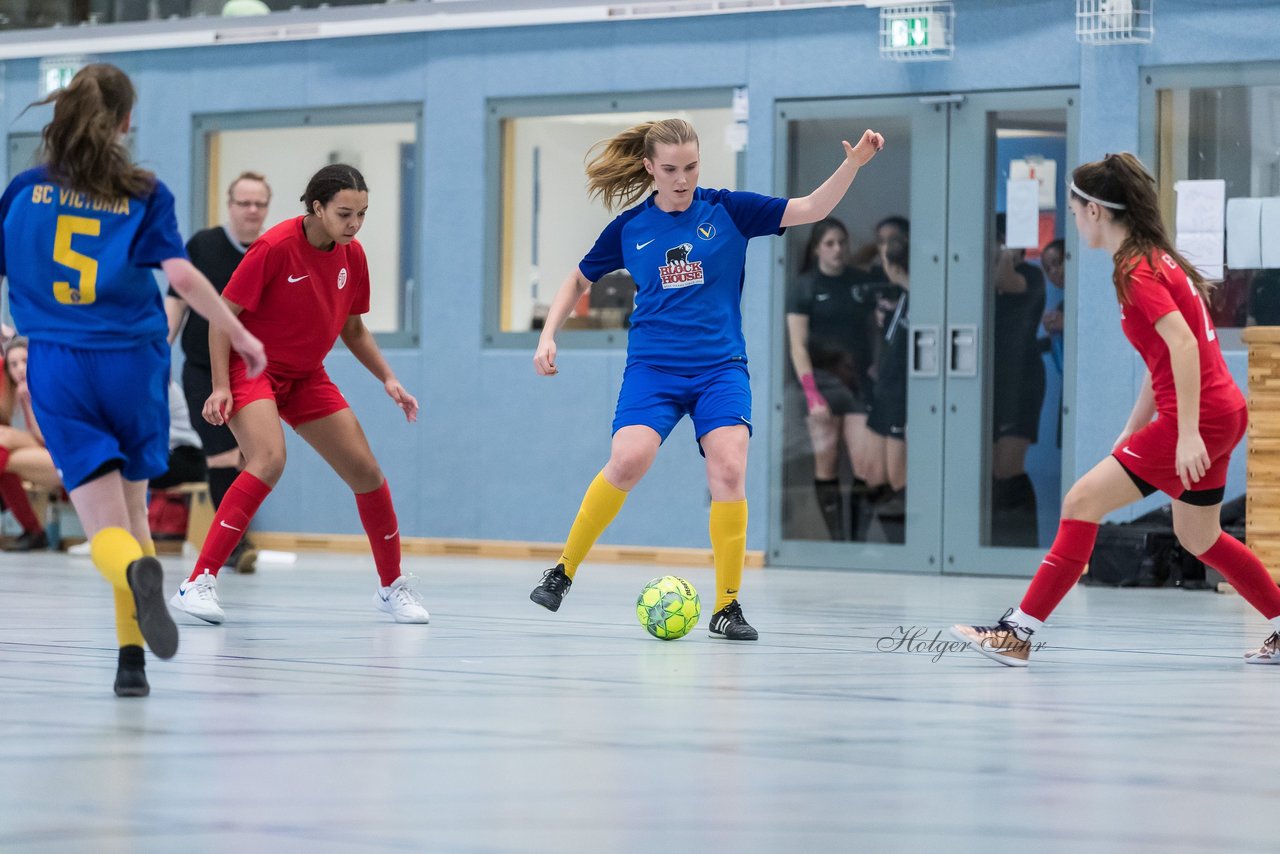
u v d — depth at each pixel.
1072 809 6.40
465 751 7.59
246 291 13.09
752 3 22.36
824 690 9.86
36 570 20.17
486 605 15.80
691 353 12.87
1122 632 13.91
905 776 7.06
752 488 22.45
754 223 12.87
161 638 8.20
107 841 5.74
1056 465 20.97
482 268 24.03
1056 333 20.95
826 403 22.14
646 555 22.81
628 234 13.01
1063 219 20.88
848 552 22.02
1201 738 8.20
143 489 9.38
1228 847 5.77
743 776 7.02
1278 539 18.05
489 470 23.89
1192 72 20.27
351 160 25.05
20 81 27.06
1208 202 20.19
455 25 24.08
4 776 6.94
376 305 24.83
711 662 11.29
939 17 21.31
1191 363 10.66
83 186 8.67
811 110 22.16
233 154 25.89
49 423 8.84
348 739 7.91
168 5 25.94
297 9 25.08
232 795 6.56
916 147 21.61
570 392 23.42
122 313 8.90
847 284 22.02
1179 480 11.04
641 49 23.12
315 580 18.88
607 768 7.18
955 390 21.41
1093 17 20.47
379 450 24.55
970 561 21.33
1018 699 9.56
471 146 24.09
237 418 13.50
